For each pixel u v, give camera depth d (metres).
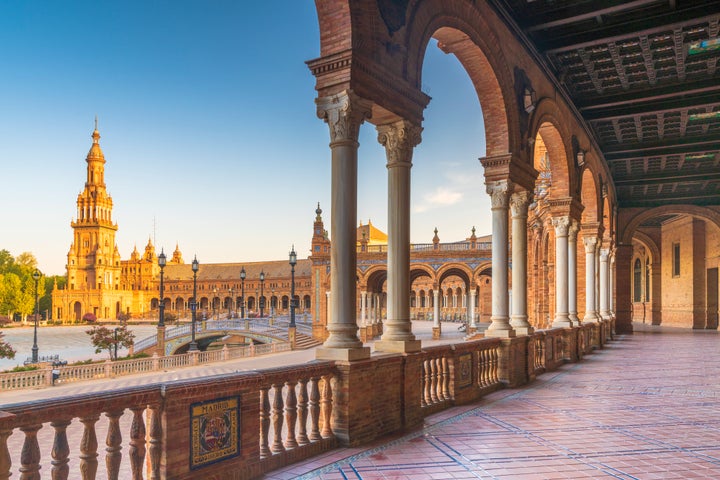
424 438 6.88
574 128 16.81
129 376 24.22
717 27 11.82
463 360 9.34
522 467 5.71
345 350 6.50
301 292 110.94
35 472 3.57
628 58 13.66
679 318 36.22
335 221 6.83
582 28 12.10
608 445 6.59
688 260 34.88
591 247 20.48
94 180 131.12
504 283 11.21
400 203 7.75
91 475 3.90
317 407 6.20
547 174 27.73
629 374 13.09
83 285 127.31
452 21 9.12
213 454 4.83
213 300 121.44
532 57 12.91
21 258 135.88
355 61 6.65
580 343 16.67
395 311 7.71
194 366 27.91
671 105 16.22
